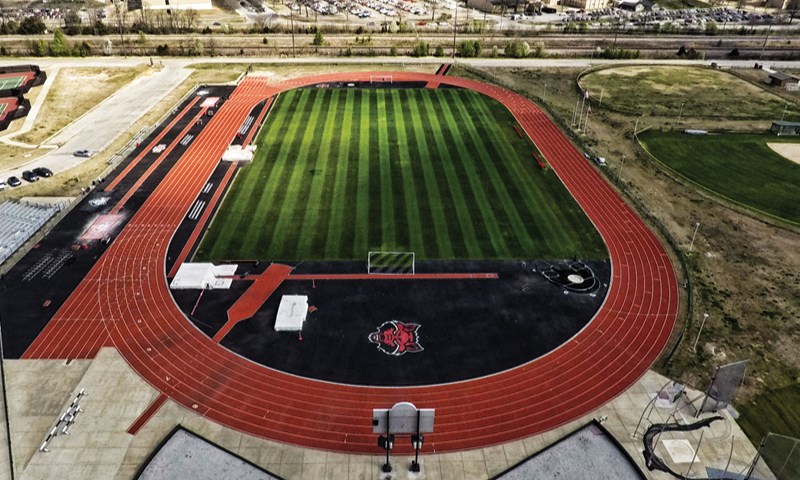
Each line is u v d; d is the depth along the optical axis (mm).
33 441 33094
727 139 77062
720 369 36938
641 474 31688
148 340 40625
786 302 45531
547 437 34000
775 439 33750
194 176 64188
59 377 37344
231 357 39250
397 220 55500
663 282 47531
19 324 41781
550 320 43000
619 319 43219
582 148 72938
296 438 33531
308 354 39500
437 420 34812
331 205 57969
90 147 72062
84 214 56094
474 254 50594
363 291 45781
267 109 84688
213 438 33469
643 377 38156
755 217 58031
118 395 36094
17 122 79438
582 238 53375
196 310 43594
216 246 51281
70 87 92750
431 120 80938
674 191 62938
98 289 45719
